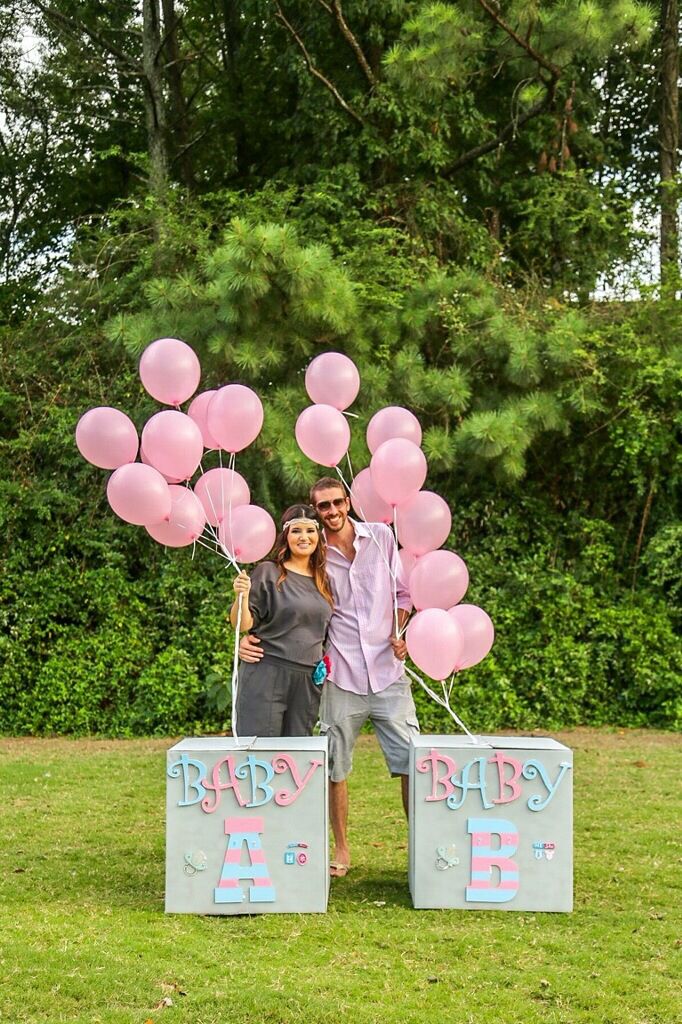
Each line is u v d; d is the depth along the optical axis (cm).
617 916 447
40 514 999
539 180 1333
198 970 378
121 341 952
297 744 462
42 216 1722
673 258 1236
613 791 695
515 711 956
